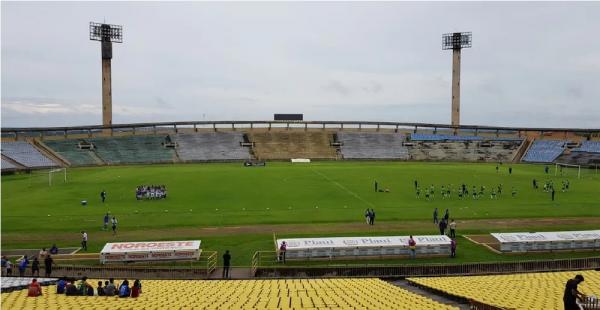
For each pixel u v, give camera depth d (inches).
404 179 3809.1
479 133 6870.1
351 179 3806.6
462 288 1129.4
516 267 1518.2
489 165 5172.2
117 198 2928.2
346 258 1653.5
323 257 1648.6
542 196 2997.0
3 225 2196.1
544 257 1680.6
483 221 2269.9
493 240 1914.4
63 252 1754.4
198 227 2161.7
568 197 2960.1
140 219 2329.0
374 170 4471.0
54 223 2240.4
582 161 5265.8
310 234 2012.8
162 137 6225.4
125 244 1638.8
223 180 3745.1
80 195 3038.9
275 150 6127.0
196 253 1622.8
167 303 969.5
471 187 3378.4
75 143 5649.6
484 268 1509.6
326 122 6781.5
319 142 6417.3
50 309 904.3
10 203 2751.0
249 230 2098.9
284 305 912.9
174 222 2261.3
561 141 6048.2
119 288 1131.9
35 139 5575.8
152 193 2906.0
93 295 1128.8
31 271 1531.7
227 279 1412.4
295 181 3683.6
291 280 1353.3
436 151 6166.3
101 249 1795.0
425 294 1144.8
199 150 5959.6
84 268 1504.7
